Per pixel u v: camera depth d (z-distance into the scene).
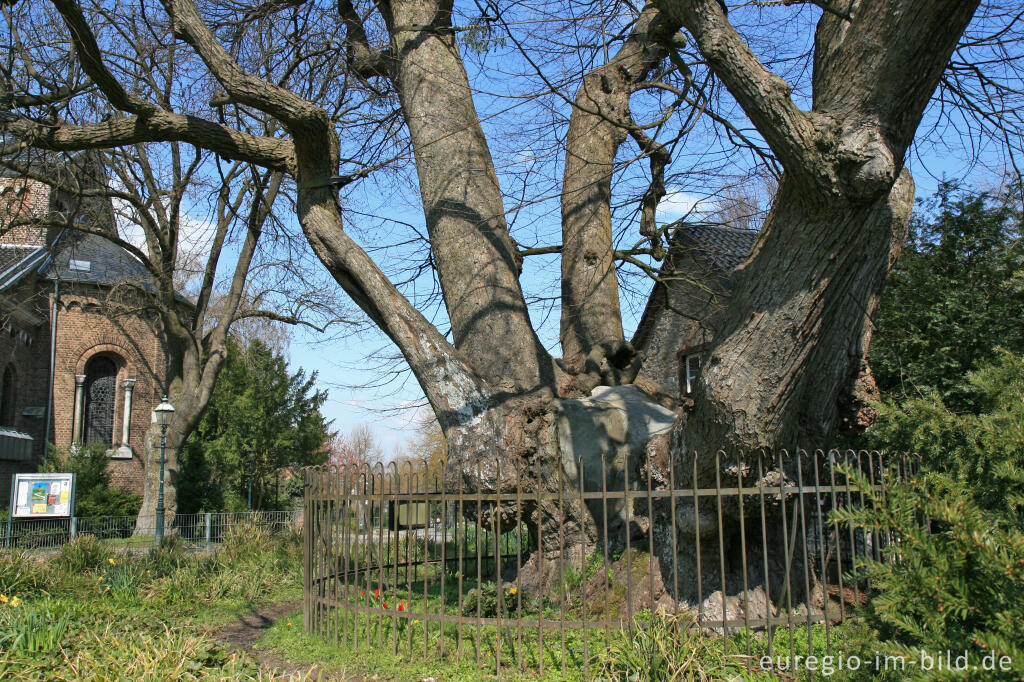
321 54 11.23
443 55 8.84
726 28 4.76
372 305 7.71
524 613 6.30
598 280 9.15
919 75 4.46
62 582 8.99
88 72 7.43
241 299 21.55
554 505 6.85
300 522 20.36
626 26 7.33
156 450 20.61
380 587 5.54
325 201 8.25
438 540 12.62
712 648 4.99
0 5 8.81
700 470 5.77
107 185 17.39
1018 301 10.00
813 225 4.85
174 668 4.97
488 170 8.58
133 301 24.78
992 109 6.55
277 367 28.64
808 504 6.19
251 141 8.41
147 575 9.88
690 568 6.19
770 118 4.59
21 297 24.14
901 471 5.22
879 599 3.40
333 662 5.48
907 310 10.79
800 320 5.04
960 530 3.30
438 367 7.21
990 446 4.04
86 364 26.61
